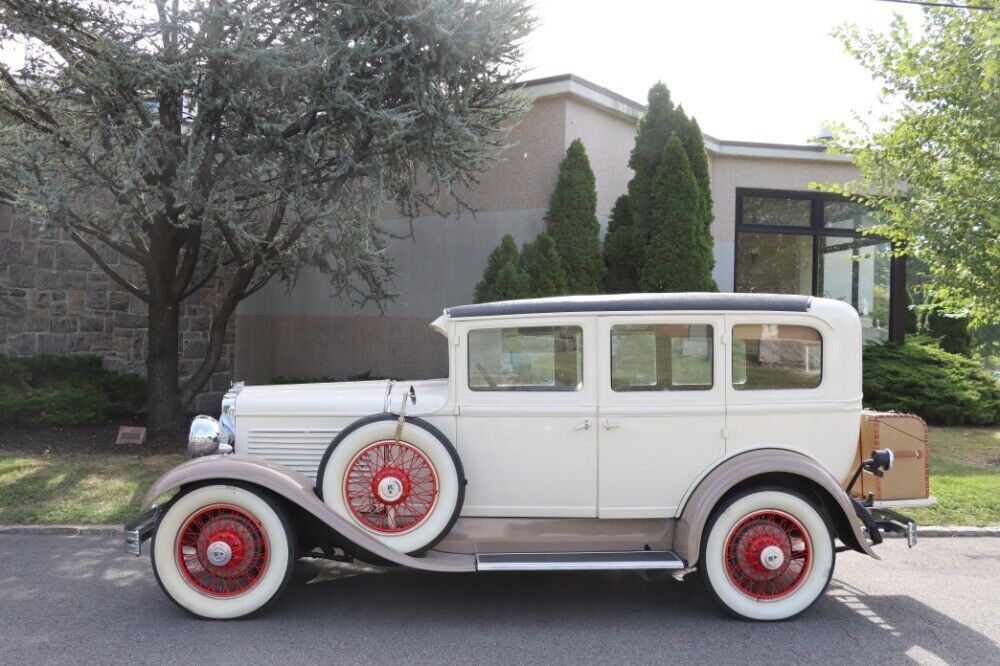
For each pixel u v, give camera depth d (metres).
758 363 4.75
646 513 4.73
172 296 9.77
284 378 12.48
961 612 4.78
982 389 11.74
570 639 4.29
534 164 10.94
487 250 11.38
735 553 4.61
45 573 5.39
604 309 4.67
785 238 13.24
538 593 5.10
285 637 4.27
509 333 4.74
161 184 7.71
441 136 7.95
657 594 5.10
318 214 7.80
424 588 5.18
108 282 12.02
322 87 7.74
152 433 9.69
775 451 4.67
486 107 8.95
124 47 7.34
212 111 7.62
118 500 7.09
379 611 4.72
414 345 12.04
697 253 10.10
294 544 4.55
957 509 7.07
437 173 8.35
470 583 5.30
